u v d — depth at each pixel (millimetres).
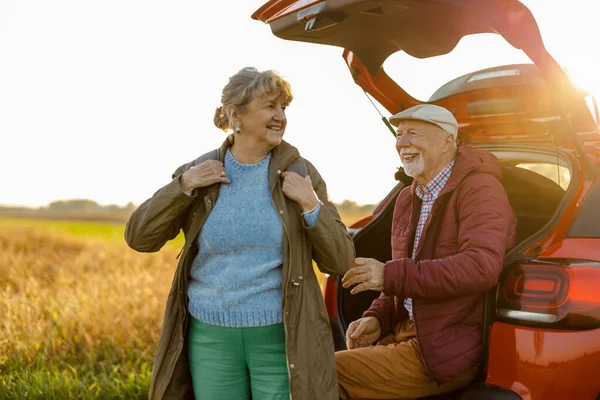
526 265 2654
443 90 3744
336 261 2521
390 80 3785
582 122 3314
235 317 2500
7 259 9477
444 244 2947
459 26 3076
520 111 3449
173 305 2625
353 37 3410
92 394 4133
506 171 3490
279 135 2527
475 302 2834
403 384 2945
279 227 2477
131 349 5035
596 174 2908
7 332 5156
